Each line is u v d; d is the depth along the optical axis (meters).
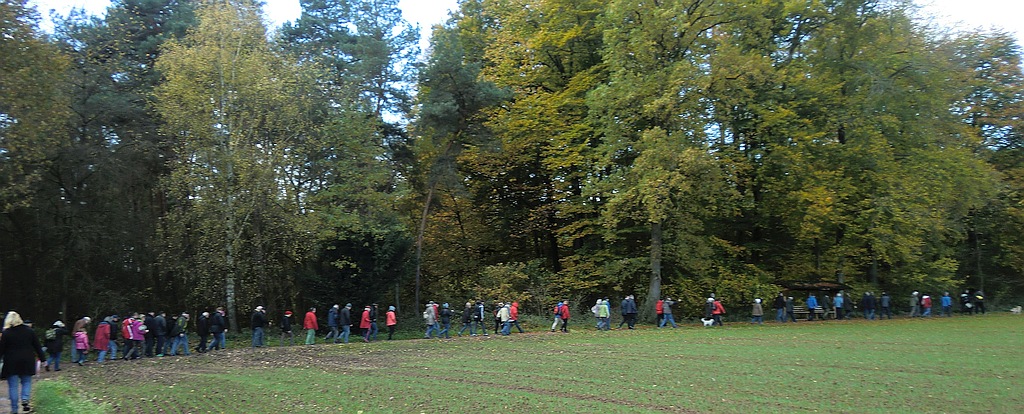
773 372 17.02
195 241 32.03
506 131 40.72
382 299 35.34
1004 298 48.84
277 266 33.62
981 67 50.69
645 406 12.64
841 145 39.41
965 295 43.09
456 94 37.22
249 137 32.47
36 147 26.91
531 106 39.88
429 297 41.72
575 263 41.53
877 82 37.91
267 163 32.16
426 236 42.62
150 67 35.44
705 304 37.66
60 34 33.00
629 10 34.72
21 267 32.03
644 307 36.62
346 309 29.27
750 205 39.03
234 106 32.28
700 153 33.00
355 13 43.34
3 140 26.25
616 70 35.91
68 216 31.52
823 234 39.94
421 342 28.39
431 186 38.81
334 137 35.62
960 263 49.56
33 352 12.69
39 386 15.30
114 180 32.19
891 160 39.34
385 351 24.75
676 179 32.22
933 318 38.50
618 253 40.12
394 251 33.50
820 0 39.56
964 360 19.05
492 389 15.00
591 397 13.73
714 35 38.59
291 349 26.30
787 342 24.95
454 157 38.69
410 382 16.38
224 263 31.52
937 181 39.34
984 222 48.31
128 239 32.81
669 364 18.94
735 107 37.94
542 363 19.83
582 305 38.94
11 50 24.44
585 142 39.25
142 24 36.53
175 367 21.42
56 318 32.72
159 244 32.34
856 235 39.38
